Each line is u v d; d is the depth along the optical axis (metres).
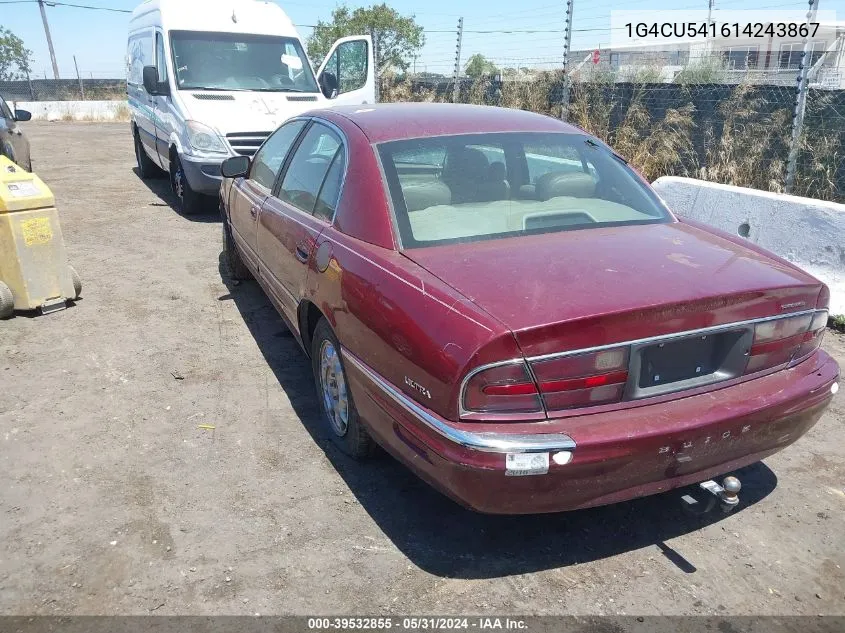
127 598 2.54
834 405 4.07
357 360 2.96
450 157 3.43
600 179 3.63
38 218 5.14
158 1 9.53
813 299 2.79
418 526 2.97
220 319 5.31
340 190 3.43
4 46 50.75
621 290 2.48
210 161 8.15
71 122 25.88
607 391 2.40
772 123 8.15
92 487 3.19
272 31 9.67
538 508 2.43
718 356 2.61
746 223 5.82
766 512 3.09
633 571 2.72
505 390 2.29
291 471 3.35
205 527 2.93
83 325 5.12
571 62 11.30
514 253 2.83
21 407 3.90
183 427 3.73
